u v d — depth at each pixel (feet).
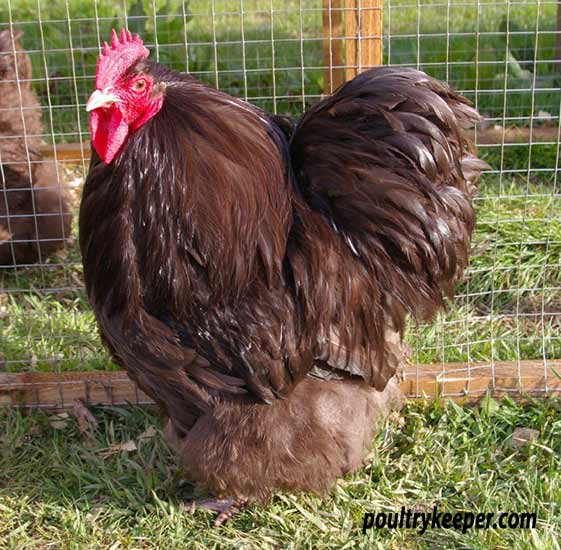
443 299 3.11
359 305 2.90
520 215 4.36
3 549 3.04
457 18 6.84
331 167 2.82
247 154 2.74
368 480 3.25
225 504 3.18
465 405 3.53
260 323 2.80
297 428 2.94
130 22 6.03
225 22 7.06
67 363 3.70
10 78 4.16
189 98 2.72
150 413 3.54
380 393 3.16
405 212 2.81
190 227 2.71
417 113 2.76
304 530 3.10
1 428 3.47
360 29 3.42
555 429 3.39
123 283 2.77
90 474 3.27
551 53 6.18
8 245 4.29
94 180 2.78
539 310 3.98
